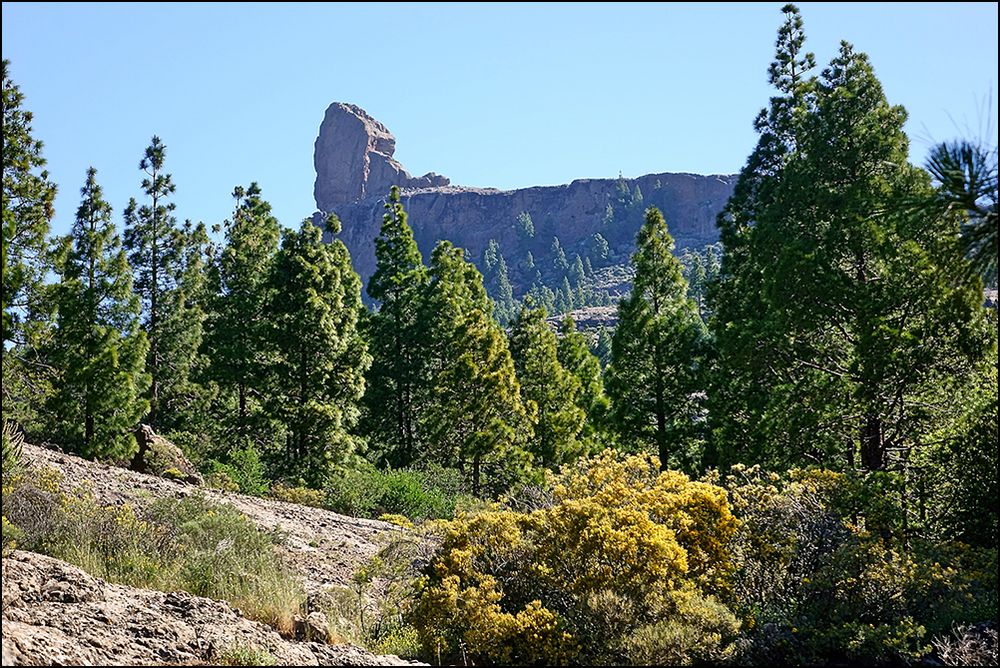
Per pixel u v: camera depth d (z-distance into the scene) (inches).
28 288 998.4
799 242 863.7
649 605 421.7
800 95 1216.8
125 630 290.4
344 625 421.4
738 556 494.0
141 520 547.8
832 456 832.3
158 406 1534.2
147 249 1519.4
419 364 1728.6
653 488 510.3
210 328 1711.4
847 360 847.7
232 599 395.5
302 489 1063.0
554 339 1656.0
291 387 1453.0
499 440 1368.1
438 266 1814.7
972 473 643.5
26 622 279.0
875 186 863.7
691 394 1177.4
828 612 472.4
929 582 478.9
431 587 433.7
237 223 1785.2
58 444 1169.4
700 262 4439.0
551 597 448.8
